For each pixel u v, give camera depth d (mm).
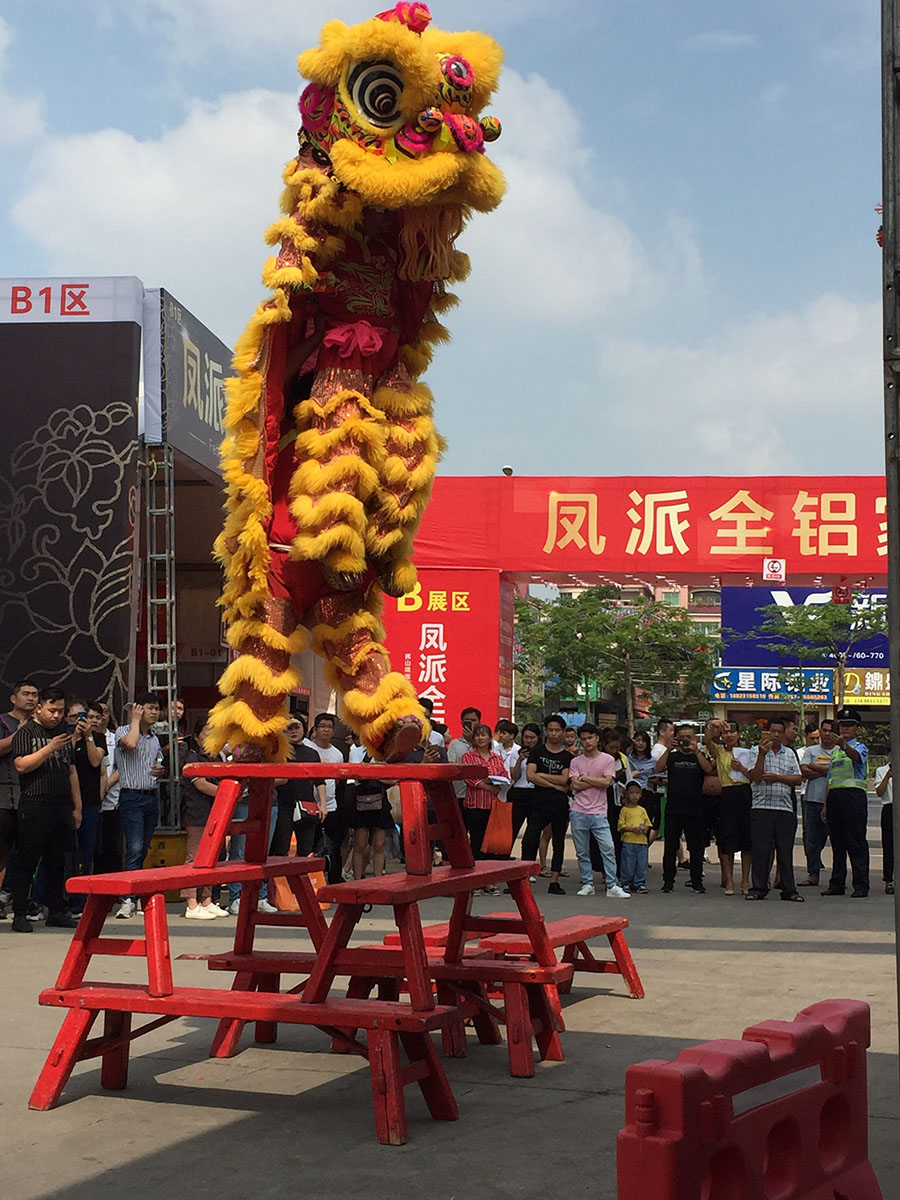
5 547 11930
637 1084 2572
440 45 4582
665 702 48281
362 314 4715
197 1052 5449
